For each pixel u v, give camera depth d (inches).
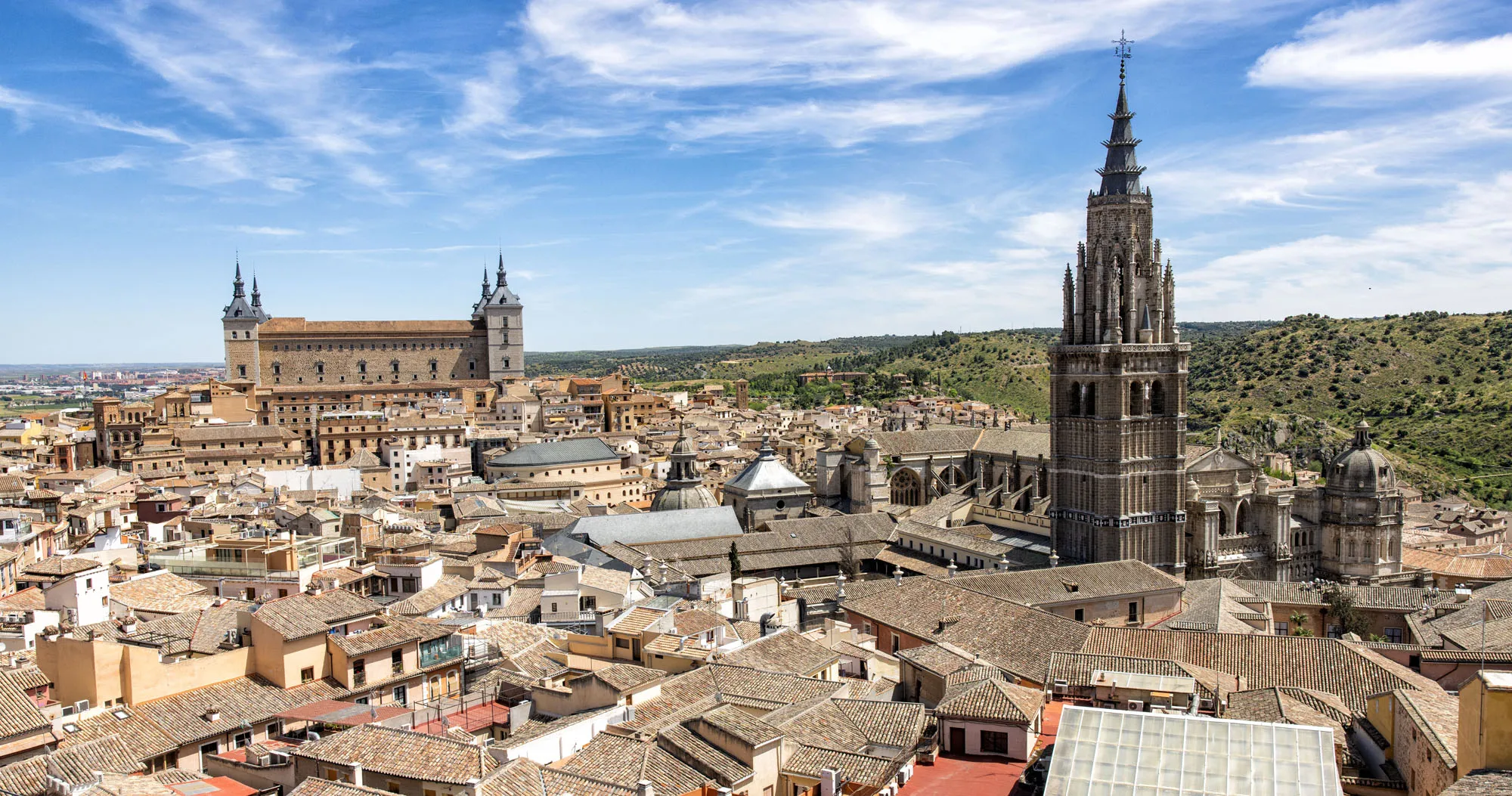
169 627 4106.8
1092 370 7185.0
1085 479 7293.3
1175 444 7288.4
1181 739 2242.9
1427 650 4308.6
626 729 3034.0
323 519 6569.9
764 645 3996.1
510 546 6146.7
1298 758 2154.3
